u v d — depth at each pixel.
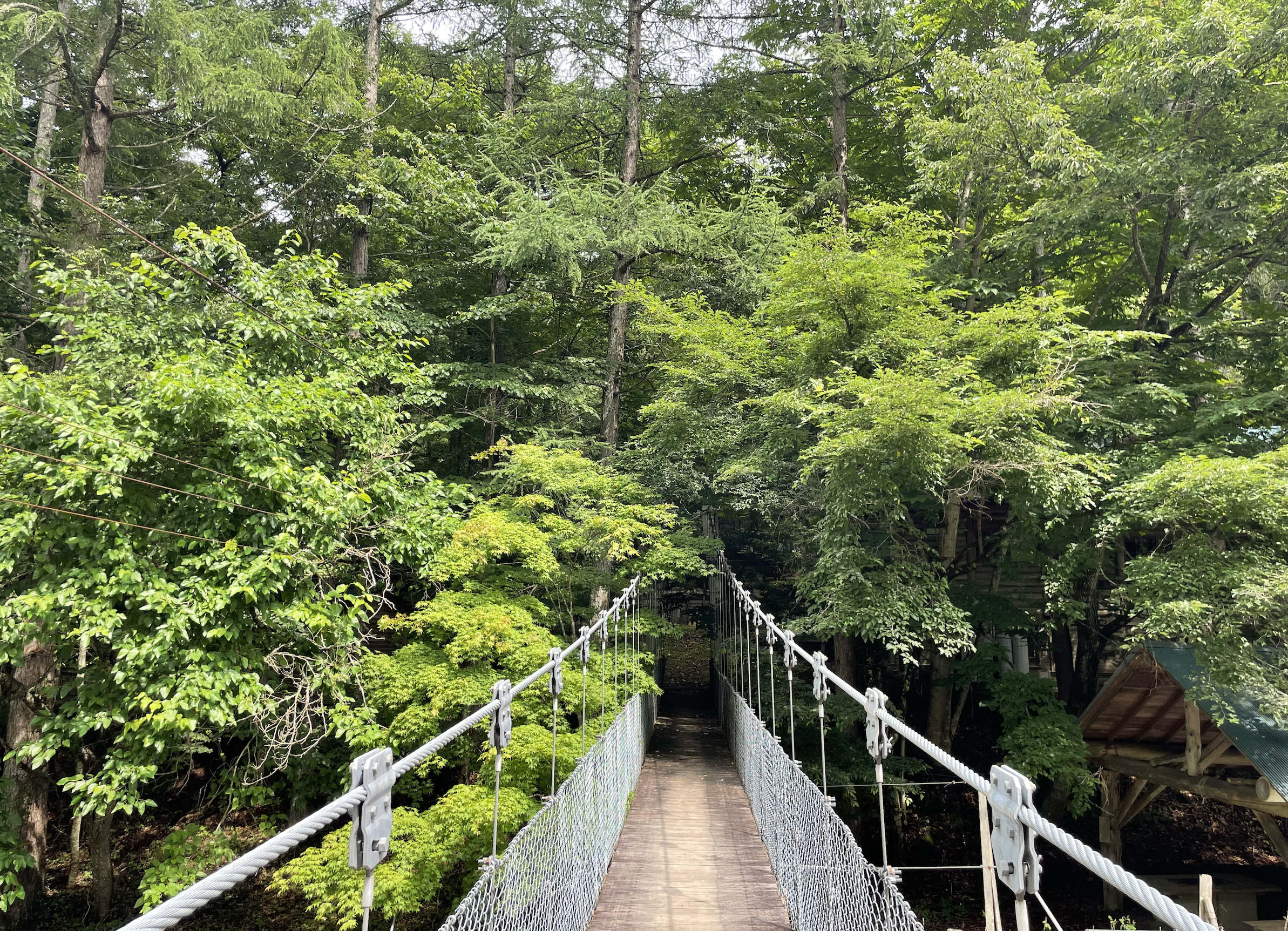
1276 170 7.27
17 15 7.04
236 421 5.62
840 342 8.62
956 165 9.30
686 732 12.33
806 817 3.77
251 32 8.36
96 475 5.17
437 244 12.57
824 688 3.35
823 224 9.20
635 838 6.01
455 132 12.59
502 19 12.57
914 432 6.89
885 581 7.90
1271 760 6.70
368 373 8.20
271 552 5.60
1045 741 8.74
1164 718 8.96
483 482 11.24
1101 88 8.55
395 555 7.21
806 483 9.23
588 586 9.85
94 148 8.09
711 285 11.66
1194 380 9.50
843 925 2.81
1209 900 5.22
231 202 11.37
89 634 4.89
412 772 7.53
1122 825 9.57
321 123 10.17
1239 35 7.44
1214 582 6.64
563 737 6.79
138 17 7.68
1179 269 9.45
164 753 5.95
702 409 10.23
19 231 8.24
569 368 12.39
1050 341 7.98
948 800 11.91
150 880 6.43
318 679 6.27
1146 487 6.94
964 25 11.69
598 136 13.53
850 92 11.91
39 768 7.48
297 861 5.87
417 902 5.70
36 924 7.94
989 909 1.53
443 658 7.25
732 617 12.43
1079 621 11.10
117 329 6.36
